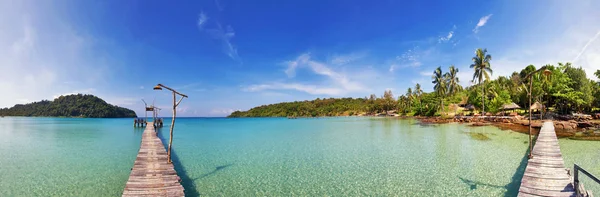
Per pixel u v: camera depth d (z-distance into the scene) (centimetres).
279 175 1474
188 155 2056
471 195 1120
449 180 1327
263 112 18250
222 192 1212
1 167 1670
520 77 7381
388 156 1922
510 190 1167
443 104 7650
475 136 2858
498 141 2462
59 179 1401
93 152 2239
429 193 1158
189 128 5478
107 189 1245
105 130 4922
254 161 1825
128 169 1612
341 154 2039
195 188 1268
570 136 2525
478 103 6481
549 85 4906
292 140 3005
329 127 5141
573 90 4778
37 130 4928
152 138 2805
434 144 2405
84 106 17850
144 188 1102
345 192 1196
